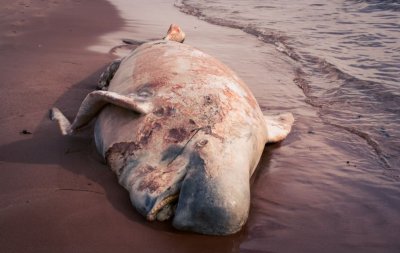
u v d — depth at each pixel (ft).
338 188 12.66
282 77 21.98
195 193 9.99
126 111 12.52
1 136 13.55
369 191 12.55
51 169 12.00
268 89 20.25
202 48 26.35
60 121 14.62
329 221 11.12
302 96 19.63
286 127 15.74
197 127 11.26
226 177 10.15
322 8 38.86
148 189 10.41
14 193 10.82
